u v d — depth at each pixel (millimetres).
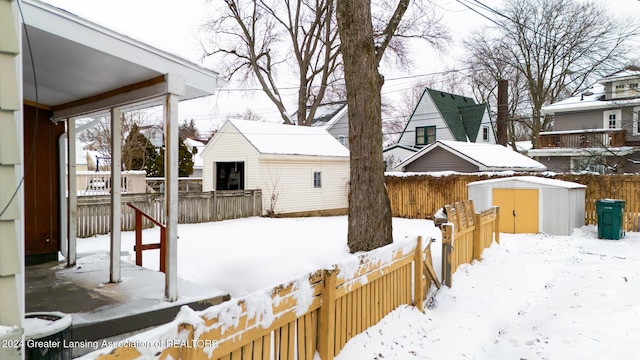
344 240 9773
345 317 3506
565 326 4770
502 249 8992
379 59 7770
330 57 23172
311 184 17938
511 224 11828
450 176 15758
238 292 5816
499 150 21328
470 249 7605
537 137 28297
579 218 11984
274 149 16453
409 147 26484
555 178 13367
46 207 6066
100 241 9805
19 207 1973
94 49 3479
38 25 3092
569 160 24812
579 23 26656
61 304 3986
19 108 1978
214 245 9164
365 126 7074
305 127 21031
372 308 3996
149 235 10688
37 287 4602
